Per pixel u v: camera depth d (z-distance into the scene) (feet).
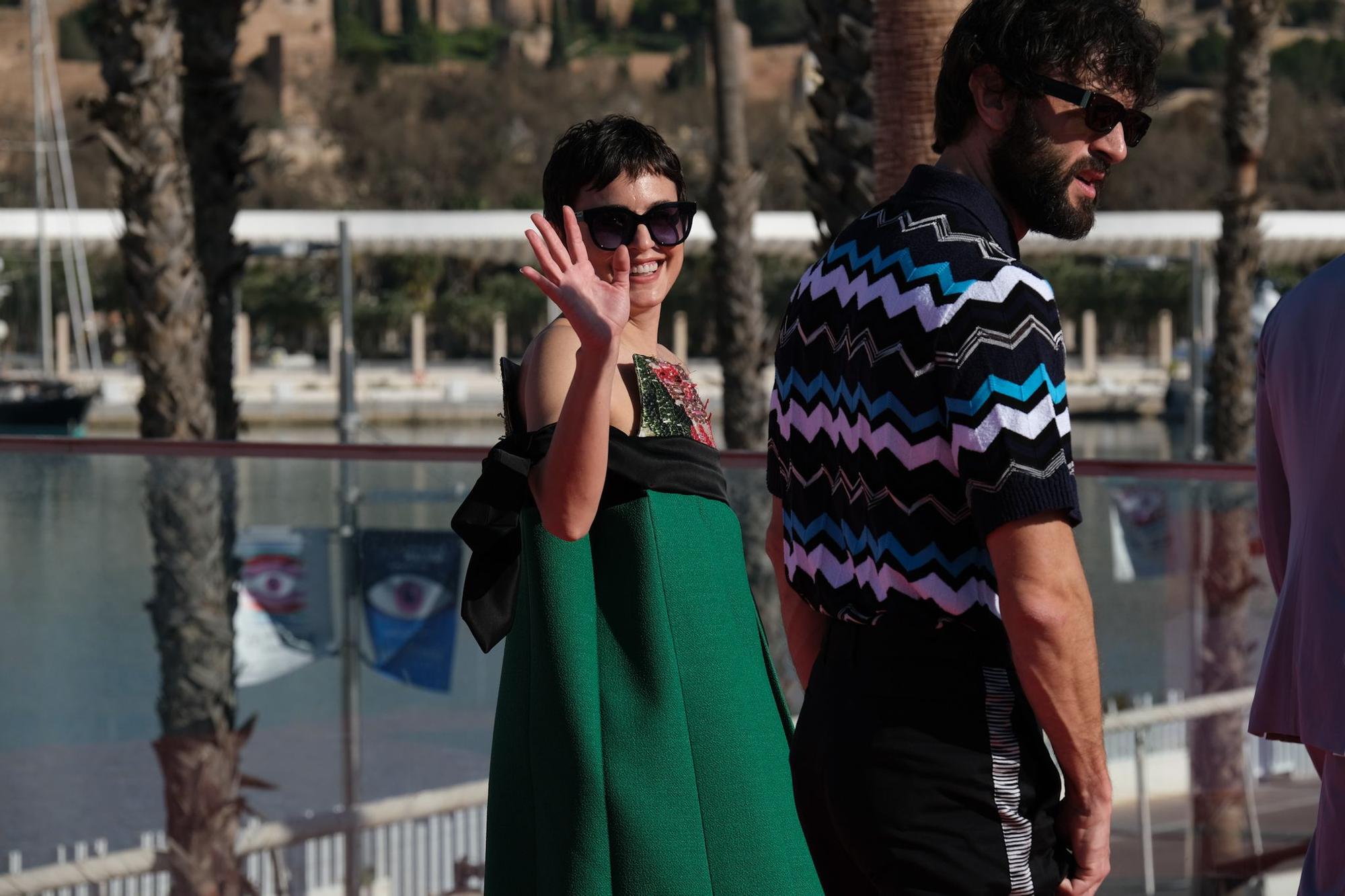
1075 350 253.65
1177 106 321.73
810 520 9.50
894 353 8.57
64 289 235.20
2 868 17.03
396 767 17.63
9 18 485.97
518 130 368.27
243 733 17.48
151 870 17.10
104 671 17.21
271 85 424.46
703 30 508.94
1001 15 8.78
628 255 10.15
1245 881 17.39
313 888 17.42
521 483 9.72
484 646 10.07
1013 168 8.90
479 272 278.05
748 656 9.94
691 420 10.13
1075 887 8.91
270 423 173.27
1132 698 17.57
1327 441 9.82
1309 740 9.88
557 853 9.41
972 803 8.68
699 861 9.37
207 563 17.16
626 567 9.65
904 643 8.82
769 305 211.41
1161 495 17.51
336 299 254.27
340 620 17.47
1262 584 17.34
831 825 9.46
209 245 40.16
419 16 542.16
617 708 9.49
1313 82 384.68
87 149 285.84
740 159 60.34
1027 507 8.13
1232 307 68.18
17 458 17.15
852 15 31.68
